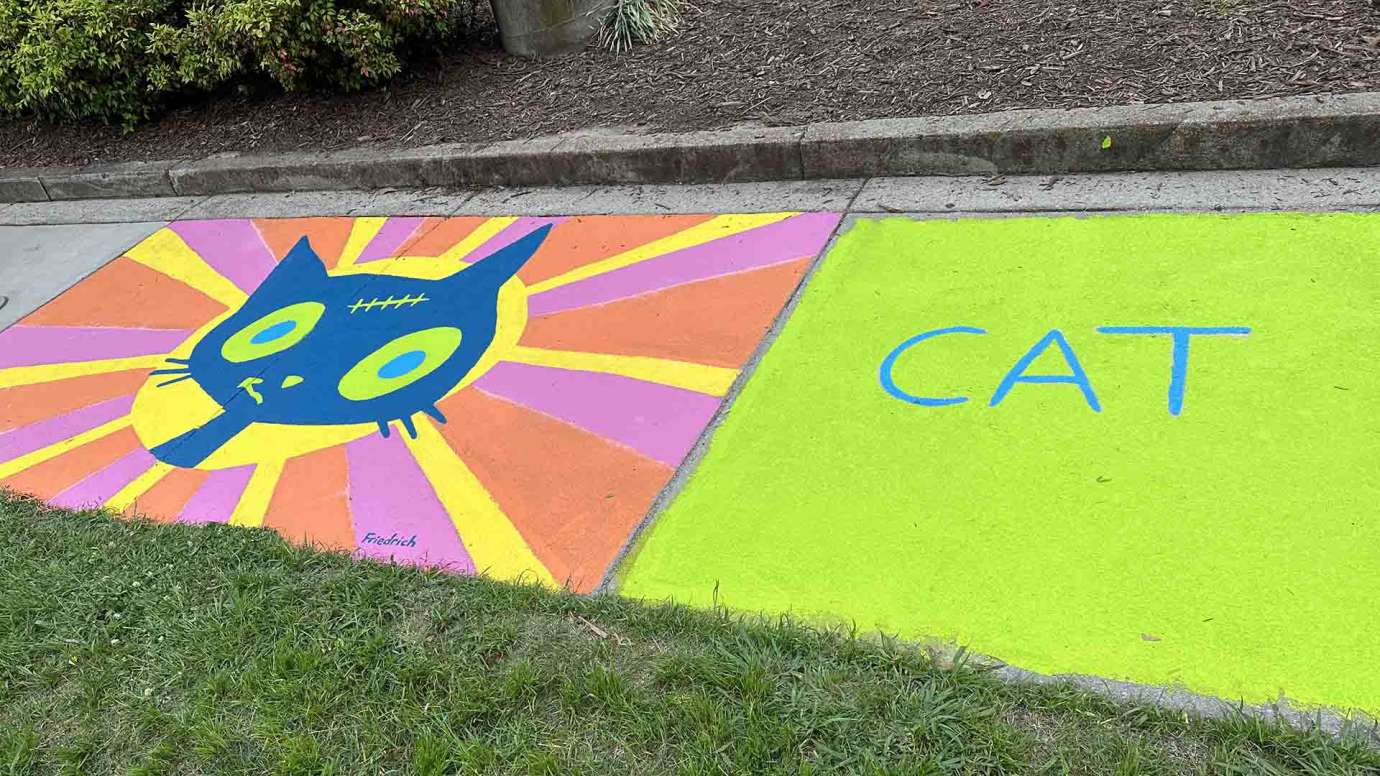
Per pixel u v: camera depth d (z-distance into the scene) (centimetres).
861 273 416
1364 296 338
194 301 522
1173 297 358
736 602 272
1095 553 264
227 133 677
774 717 229
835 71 552
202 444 398
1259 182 414
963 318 373
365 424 390
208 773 240
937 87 508
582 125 572
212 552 318
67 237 630
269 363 447
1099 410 313
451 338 438
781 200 491
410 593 288
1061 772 207
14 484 390
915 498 295
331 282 510
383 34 618
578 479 335
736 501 310
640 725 233
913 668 237
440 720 242
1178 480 281
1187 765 205
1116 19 518
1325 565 248
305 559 310
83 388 458
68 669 278
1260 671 225
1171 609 244
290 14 602
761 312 406
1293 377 310
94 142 713
